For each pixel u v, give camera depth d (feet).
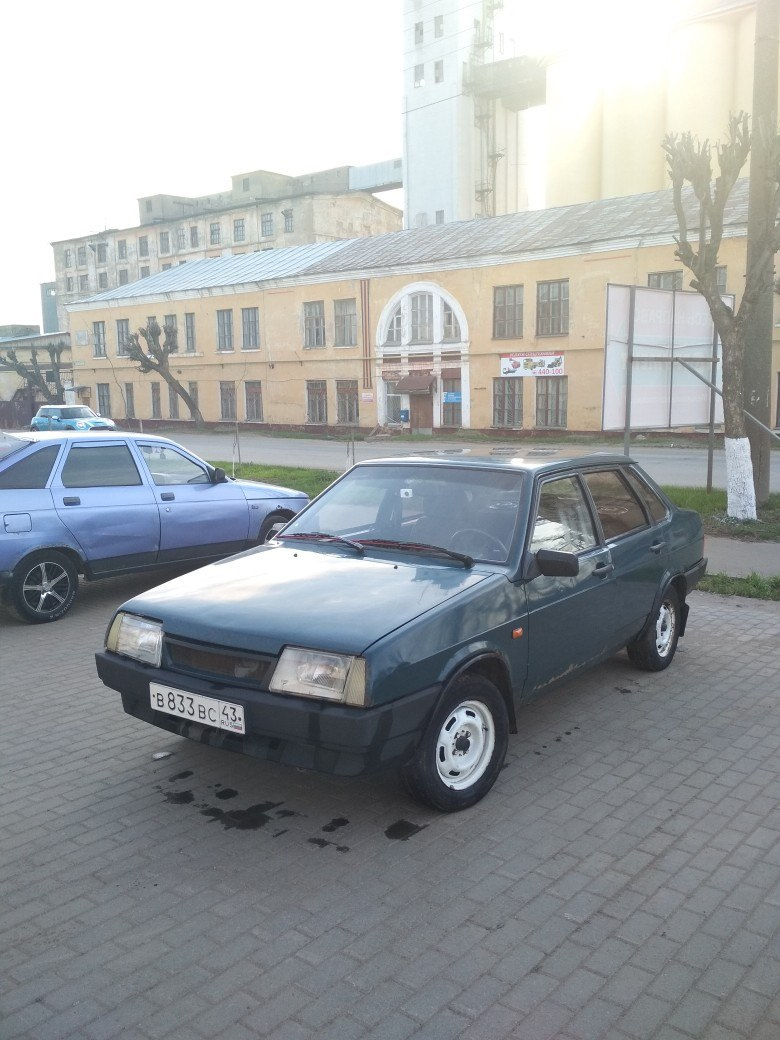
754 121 34.40
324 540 15.07
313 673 11.05
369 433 122.42
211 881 10.72
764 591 25.61
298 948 9.39
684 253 34.68
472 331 110.52
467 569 13.47
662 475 58.39
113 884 10.69
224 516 27.58
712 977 8.92
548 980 8.86
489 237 114.32
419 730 11.46
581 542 15.48
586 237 99.40
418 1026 8.21
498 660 12.92
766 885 10.62
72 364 170.09
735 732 15.56
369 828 12.05
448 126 209.15
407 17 214.90
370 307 120.78
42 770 14.15
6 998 8.65
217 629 11.92
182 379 148.56
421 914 10.00
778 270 79.97
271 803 12.85
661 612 18.75
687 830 11.98
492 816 12.38
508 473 14.97
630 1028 8.21
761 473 38.42
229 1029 8.20
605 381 34.45
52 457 24.13
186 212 277.03
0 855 11.43
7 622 23.94
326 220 230.89
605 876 10.80
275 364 134.21
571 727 15.79
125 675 12.78
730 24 136.77
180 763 14.35
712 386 36.40
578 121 152.87
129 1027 8.24
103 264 278.67
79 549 23.99
